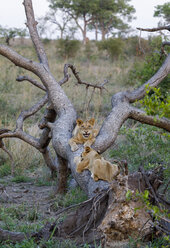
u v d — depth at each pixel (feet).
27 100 70.79
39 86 39.75
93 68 113.39
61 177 33.91
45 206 31.24
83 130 28.12
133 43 143.23
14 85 79.71
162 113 20.04
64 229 22.89
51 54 144.36
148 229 20.71
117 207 20.62
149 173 22.86
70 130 30.48
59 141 29.53
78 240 21.83
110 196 21.56
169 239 19.02
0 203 32.14
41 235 22.33
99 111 64.39
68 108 32.42
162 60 51.21
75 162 26.04
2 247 21.25
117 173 20.84
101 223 20.88
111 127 29.50
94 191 22.54
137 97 32.48
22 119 37.35
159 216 18.83
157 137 32.94
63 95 33.12
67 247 20.77
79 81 39.14
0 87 75.66
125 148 35.55
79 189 33.47
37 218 27.66
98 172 23.88
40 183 39.11
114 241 20.59
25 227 24.31
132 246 19.95
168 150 32.14
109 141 28.89
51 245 20.89
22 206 30.14
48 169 43.24
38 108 38.32
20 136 37.14
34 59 96.32
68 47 138.62
